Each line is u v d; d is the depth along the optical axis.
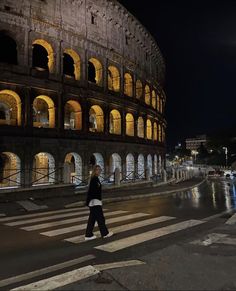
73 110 44.91
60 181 35.12
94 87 40.84
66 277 7.71
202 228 13.80
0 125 31.30
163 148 65.00
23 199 25.12
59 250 10.56
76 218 16.95
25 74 32.94
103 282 7.34
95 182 12.13
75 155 38.72
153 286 7.07
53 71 35.91
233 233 12.53
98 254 9.95
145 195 29.33
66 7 37.50
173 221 15.56
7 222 16.42
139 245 10.93
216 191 36.09
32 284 7.32
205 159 173.38
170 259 9.05
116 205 22.81
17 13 32.75
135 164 48.84
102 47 42.31
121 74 46.38
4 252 10.49
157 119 60.94
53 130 35.34
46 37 35.25
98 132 41.06
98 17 42.06
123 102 46.12
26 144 32.78
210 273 7.88
